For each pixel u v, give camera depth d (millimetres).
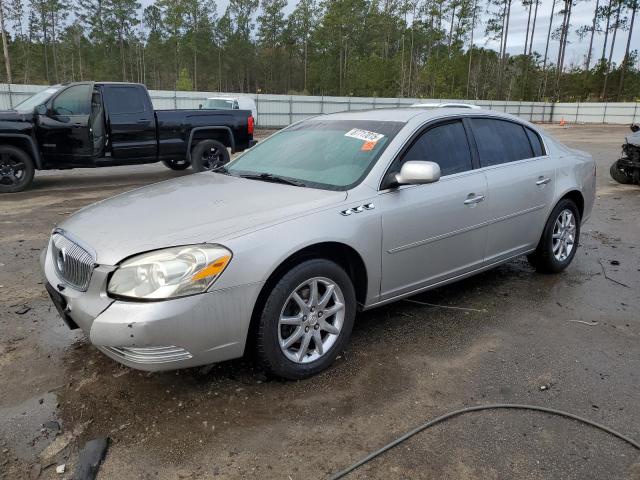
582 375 3250
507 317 4109
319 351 3211
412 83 67125
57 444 2592
